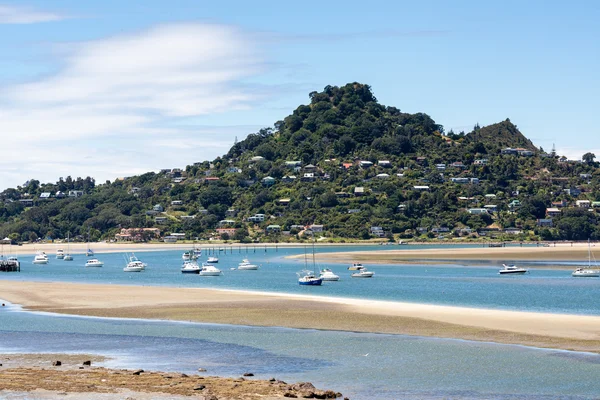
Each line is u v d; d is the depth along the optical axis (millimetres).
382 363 52156
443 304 89812
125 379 43875
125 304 89312
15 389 41000
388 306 83625
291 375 48375
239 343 60594
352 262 197750
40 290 110750
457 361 52562
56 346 59406
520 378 47250
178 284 132000
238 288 119625
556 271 156875
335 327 68500
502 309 84250
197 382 43219
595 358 53156
